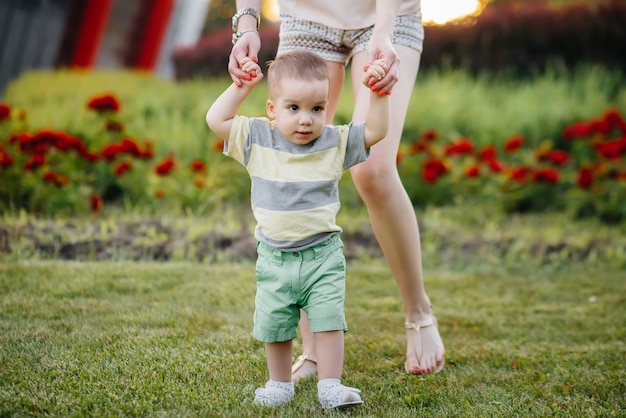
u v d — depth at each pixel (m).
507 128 7.77
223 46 11.10
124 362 2.65
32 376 2.46
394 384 2.67
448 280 4.66
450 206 6.45
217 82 10.33
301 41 2.80
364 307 3.86
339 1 2.75
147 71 13.52
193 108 8.10
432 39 9.41
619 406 2.49
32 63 12.72
